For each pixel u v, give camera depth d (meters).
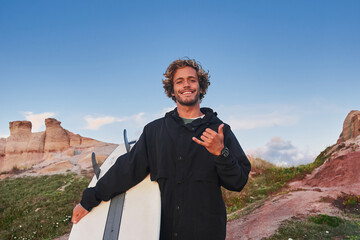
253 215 5.64
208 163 1.67
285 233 4.34
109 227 1.83
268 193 8.62
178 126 1.81
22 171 20.30
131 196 1.92
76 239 1.87
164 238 1.64
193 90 1.91
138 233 1.70
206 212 1.59
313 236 4.14
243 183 1.67
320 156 11.76
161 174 1.71
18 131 30.28
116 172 1.89
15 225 9.02
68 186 13.84
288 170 11.12
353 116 11.23
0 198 12.76
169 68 2.03
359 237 3.91
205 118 1.81
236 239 4.49
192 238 1.54
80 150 27.66
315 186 8.12
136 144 1.97
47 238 7.67
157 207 1.73
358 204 5.46
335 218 4.67
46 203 11.06
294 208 5.57
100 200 1.95
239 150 1.79
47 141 28.09
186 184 1.64
